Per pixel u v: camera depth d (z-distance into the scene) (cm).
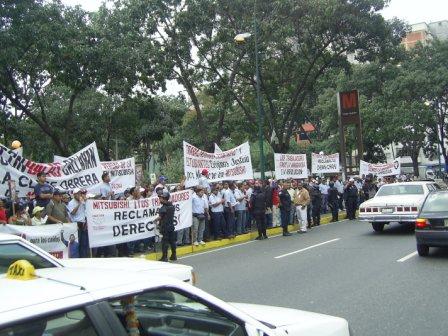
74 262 600
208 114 4244
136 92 2645
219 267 1177
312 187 2117
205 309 298
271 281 970
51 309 223
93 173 1313
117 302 255
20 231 998
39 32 1841
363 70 4972
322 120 5659
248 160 1833
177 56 2677
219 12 2680
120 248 1370
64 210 1163
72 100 2453
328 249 1369
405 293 822
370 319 679
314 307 752
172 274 586
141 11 2502
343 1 2731
